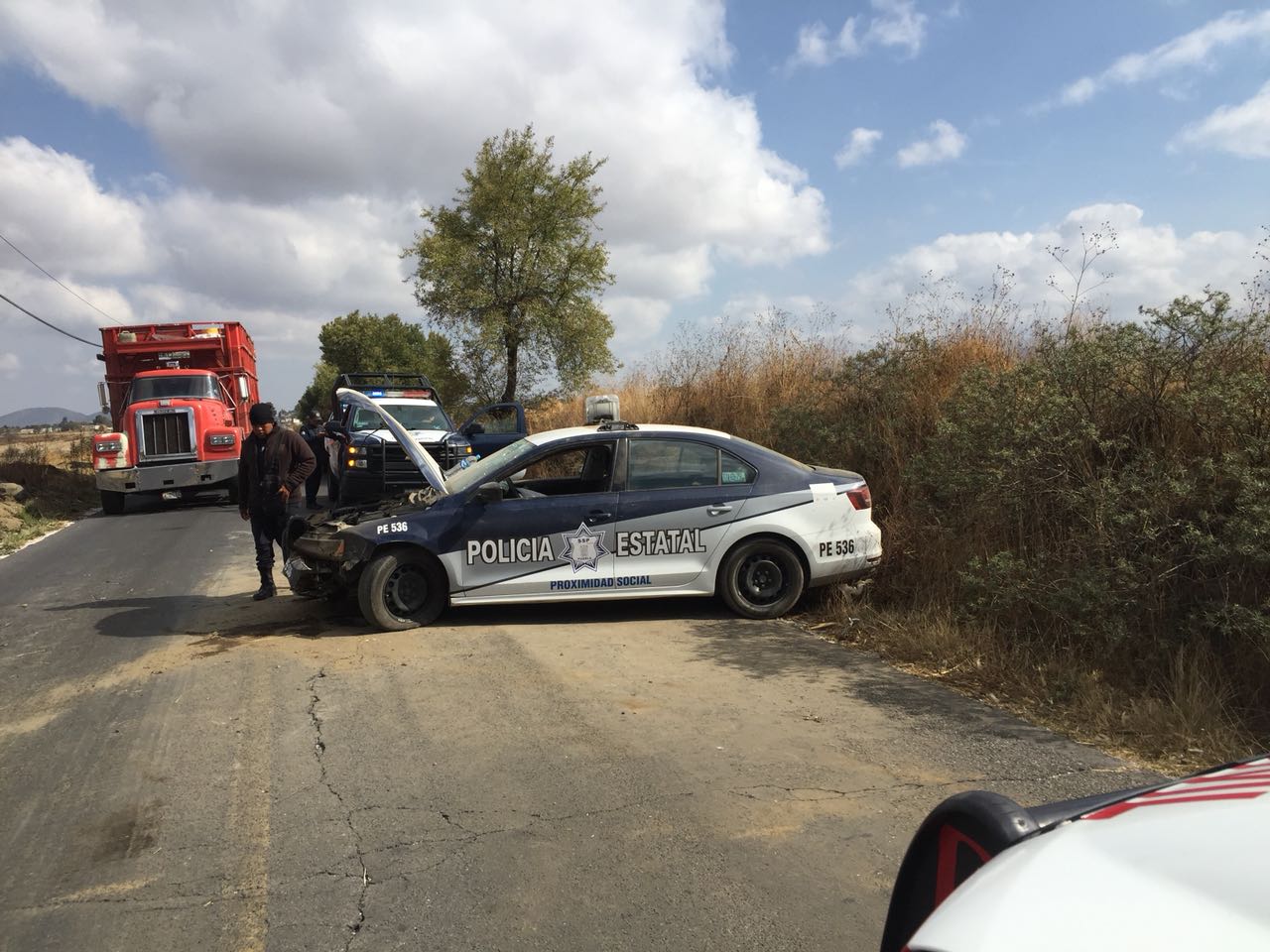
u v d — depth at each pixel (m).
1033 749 4.15
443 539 6.41
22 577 9.42
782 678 5.26
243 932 2.80
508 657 5.70
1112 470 5.85
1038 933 1.21
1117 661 5.04
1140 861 1.36
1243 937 1.13
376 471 13.37
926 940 1.30
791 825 3.42
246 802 3.70
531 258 23.86
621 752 4.15
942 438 7.12
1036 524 6.26
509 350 24.50
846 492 6.84
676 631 6.37
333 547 6.41
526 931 2.77
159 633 6.59
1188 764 3.96
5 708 4.99
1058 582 5.49
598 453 7.16
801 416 9.50
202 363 17.56
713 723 4.52
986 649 5.49
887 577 7.25
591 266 24.08
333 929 2.80
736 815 3.51
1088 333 6.68
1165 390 6.00
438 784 3.83
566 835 3.37
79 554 10.89
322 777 3.93
